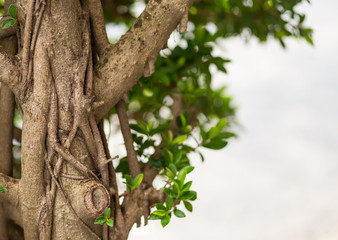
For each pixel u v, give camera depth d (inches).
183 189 57.3
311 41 91.0
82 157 52.3
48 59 51.1
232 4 96.3
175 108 81.8
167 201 56.6
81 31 53.5
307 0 77.9
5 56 51.4
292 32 92.0
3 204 59.7
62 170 51.4
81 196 50.7
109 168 56.2
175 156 64.9
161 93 91.1
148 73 55.4
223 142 69.7
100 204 50.9
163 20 53.1
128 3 100.5
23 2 52.0
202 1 98.0
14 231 67.0
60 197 51.6
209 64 88.4
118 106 60.2
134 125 70.4
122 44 54.1
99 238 53.3
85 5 54.4
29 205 52.0
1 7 89.3
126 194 59.0
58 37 51.1
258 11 94.6
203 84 99.1
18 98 53.1
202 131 69.6
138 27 53.8
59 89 51.3
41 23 51.0
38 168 51.3
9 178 54.1
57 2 50.9
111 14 99.9
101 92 53.8
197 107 105.4
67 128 51.7
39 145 50.9
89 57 52.9
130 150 60.5
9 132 60.5
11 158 61.2
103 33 55.8
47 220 51.6
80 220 51.6
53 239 52.1
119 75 53.9
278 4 88.1
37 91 50.8
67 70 51.6
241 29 97.5
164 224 55.1
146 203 59.5
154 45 53.9
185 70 88.5
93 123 53.0
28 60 51.3
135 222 59.2
